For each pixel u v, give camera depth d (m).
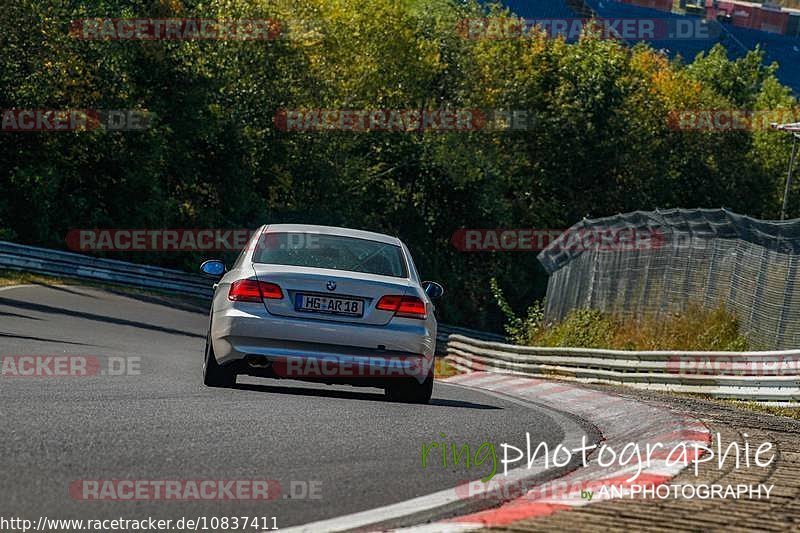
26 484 15.54
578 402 40.47
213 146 176.38
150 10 163.75
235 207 180.00
